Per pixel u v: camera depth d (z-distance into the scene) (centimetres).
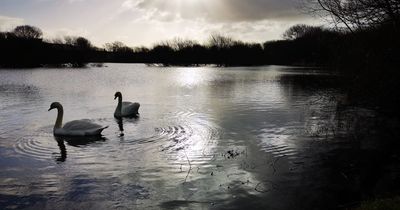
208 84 4328
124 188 1089
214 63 13000
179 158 1339
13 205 988
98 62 14138
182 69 9150
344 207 971
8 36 9994
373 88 1622
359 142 1540
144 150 1430
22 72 6894
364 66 1653
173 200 1016
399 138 1584
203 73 7000
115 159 1327
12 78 5216
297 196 1039
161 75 6250
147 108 2427
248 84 4319
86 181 1138
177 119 2028
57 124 1686
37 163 1291
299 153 1403
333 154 1389
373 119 1950
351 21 1672
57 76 5766
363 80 1631
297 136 1644
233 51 13038
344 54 1767
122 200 1016
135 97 3048
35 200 1016
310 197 1033
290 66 11238
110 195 1045
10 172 1209
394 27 1511
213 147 1476
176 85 4194
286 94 3228
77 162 1299
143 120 1998
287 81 4759
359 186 1103
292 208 972
